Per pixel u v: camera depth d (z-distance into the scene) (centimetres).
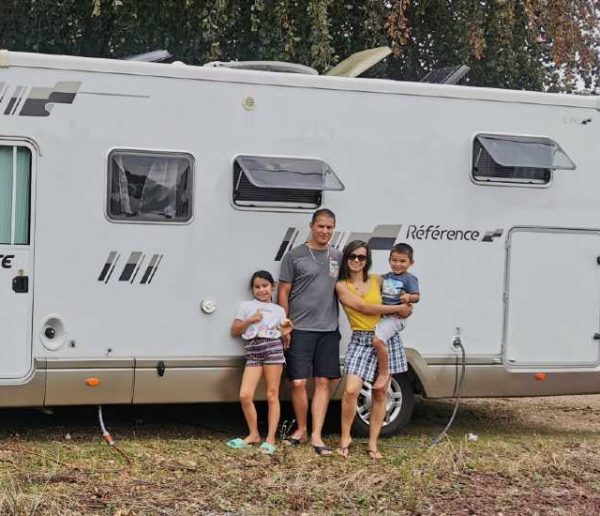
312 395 703
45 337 650
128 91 665
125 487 562
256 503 544
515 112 747
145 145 669
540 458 678
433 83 790
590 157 764
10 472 584
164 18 1123
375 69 1260
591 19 1268
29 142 646
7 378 643
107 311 663
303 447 680
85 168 657
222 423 770
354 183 712
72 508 516
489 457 684
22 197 648
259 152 693
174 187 675
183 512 519
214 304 684
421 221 727
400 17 1119
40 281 649
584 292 761
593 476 636
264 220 694
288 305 681
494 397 743
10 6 1116
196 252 680
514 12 1231
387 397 724
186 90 677
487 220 740
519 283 746
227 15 1108
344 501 554
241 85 688
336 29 1203
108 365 659
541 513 547
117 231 664
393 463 645
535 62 1320
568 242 758
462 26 1191
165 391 673
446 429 728
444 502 562
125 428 738
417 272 725
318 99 704
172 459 636
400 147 722
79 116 656
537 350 750
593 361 762
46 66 649
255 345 670
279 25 1081
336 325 679
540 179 751
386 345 658
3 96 642
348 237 711
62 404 654
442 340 730
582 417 897
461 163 734
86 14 1128
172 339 676
